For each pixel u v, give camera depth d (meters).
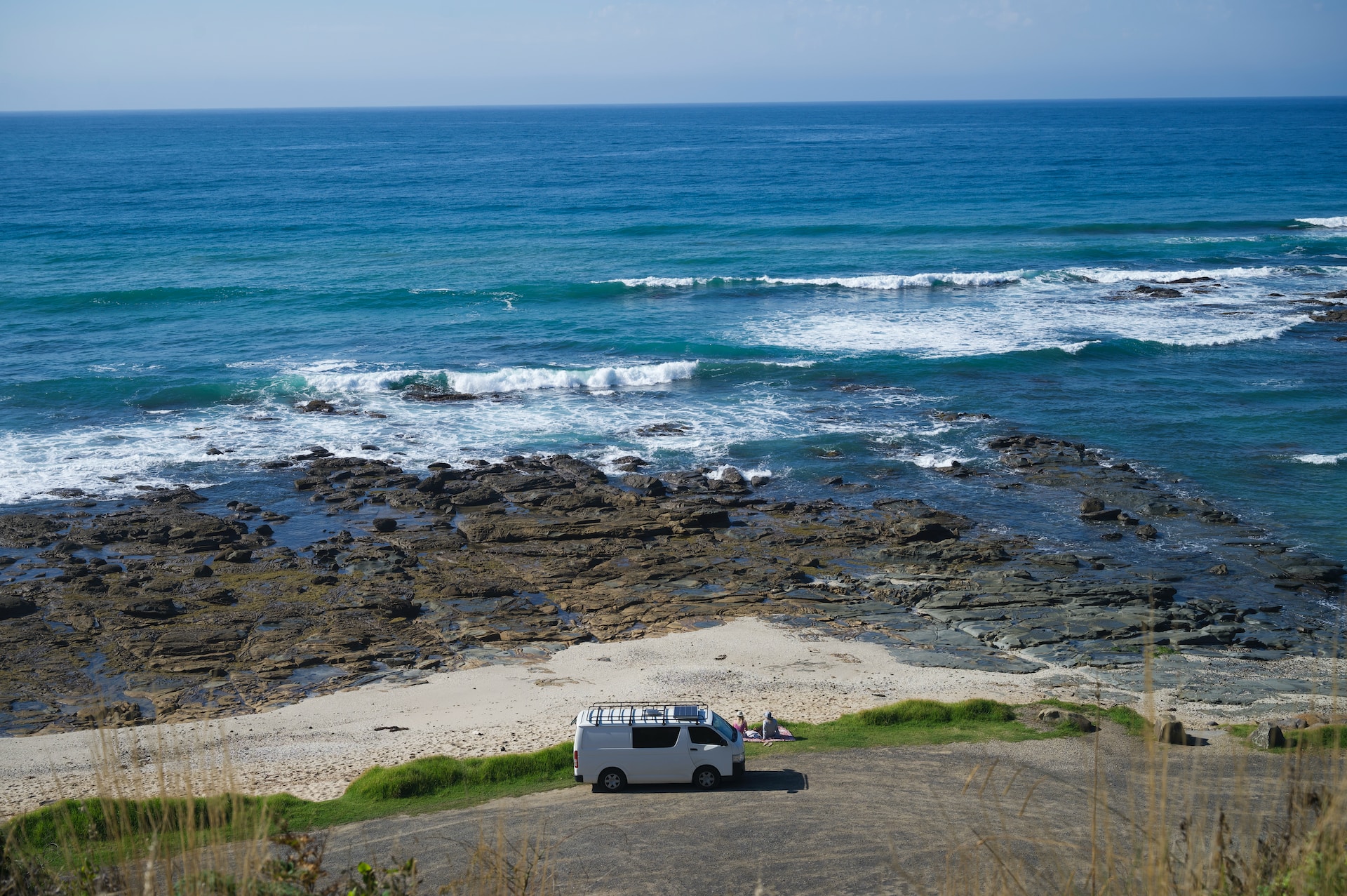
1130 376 50.84
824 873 15.66
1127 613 30.00
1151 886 5.54
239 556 32.53
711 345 55.00
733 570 33.03
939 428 45.00
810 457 42.00
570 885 15.47
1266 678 26.09
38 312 60.69
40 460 40.28
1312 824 5.77
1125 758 20.36
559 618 30.09
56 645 27.61
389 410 47.06
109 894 6.15
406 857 16.58
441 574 32.31
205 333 57.66
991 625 29.52
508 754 22.30
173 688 25.91
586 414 46.84
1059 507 37.50
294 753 22.66
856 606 30.91
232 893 6.11
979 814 17.56
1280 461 40.78
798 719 24.06
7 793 20.62
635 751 19.70
